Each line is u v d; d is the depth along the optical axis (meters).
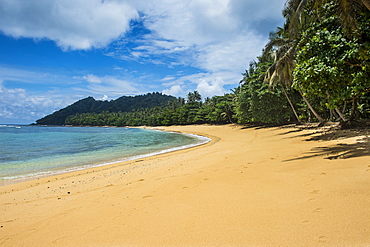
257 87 32.12
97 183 7.77
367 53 7.29
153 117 121.00
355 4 8.34
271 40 23.78
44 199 6.30
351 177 4.36
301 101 30.36
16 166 13.37
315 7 10.45
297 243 2.43
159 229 3.22
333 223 2.73
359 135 10.90
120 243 2.95
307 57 8.78
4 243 3.47
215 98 79.75
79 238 3.29
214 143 22.09
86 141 31.34
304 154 8.10
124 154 17.88
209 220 3.30
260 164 7.27
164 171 8.54
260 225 2.95
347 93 7.87
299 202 3.53
